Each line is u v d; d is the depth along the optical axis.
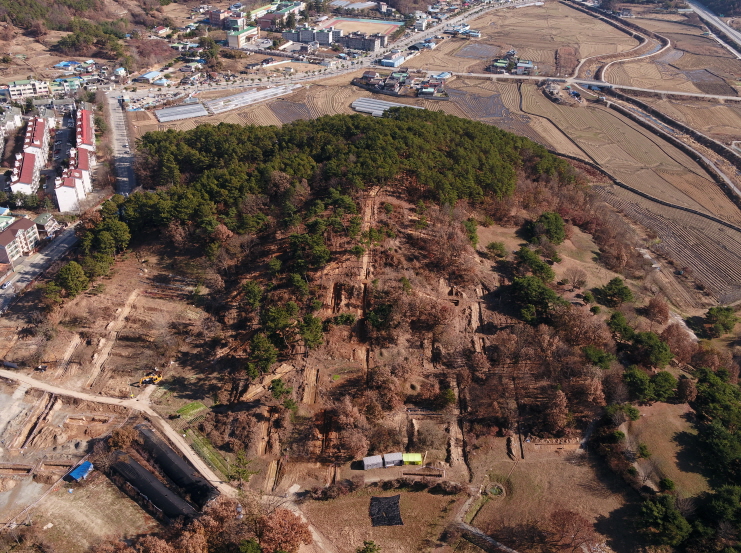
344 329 136.00
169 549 93.12
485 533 102.75
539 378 128.88
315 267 146.75
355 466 113.12
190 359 136.50
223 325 142.50
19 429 121.44
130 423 121.69
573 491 109.44
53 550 98.69
